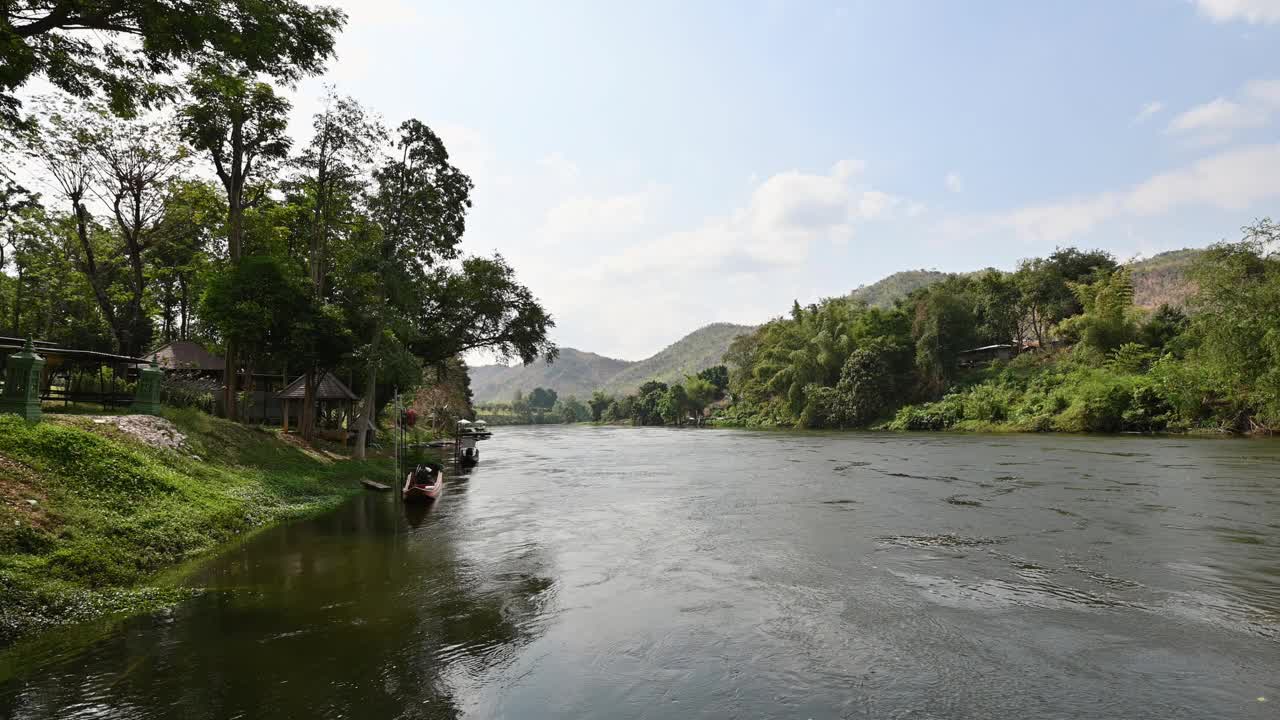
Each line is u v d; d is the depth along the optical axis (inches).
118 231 1635.1
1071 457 1302.9
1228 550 520.4
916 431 2790.4
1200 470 1024.2
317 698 279.0
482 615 394.0
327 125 1224.8
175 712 263.9
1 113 474.3
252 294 1081.4
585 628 370.3
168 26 454.3
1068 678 293.4
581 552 567.2
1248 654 317.1
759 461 1505.9
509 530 675.4
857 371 3223.4
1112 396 2089.1
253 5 469.7
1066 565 486.6
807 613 391.5
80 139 1285.7
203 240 1619.1
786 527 664.4
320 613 395.5
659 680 298.8
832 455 1594.5
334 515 772.6
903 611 391.2
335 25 527.2
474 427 1756.9
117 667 309.3
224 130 1123.9
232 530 628.1
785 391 3978.8
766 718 261.1
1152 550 524.4
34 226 1524.4
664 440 2861.7
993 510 727.1
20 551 399.5
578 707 272.4
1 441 510.9
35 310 1727.4
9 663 311.9
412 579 476.4
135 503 551.8
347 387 1498.5
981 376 3065.9
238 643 342.6
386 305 1218.0
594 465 1537.9
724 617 387.2
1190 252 5910.4
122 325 1710.1
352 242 1373.0
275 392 1550.2
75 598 383.9
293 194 1305.4
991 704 269.7
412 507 837.2
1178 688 281.6
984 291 3363.7
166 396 949.2
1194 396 1866.4
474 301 1560.0
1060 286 3088.1
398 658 324.5
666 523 706.8
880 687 288.0
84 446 573.0
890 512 736.3
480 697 281.7
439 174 1288.1
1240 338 1729.8
